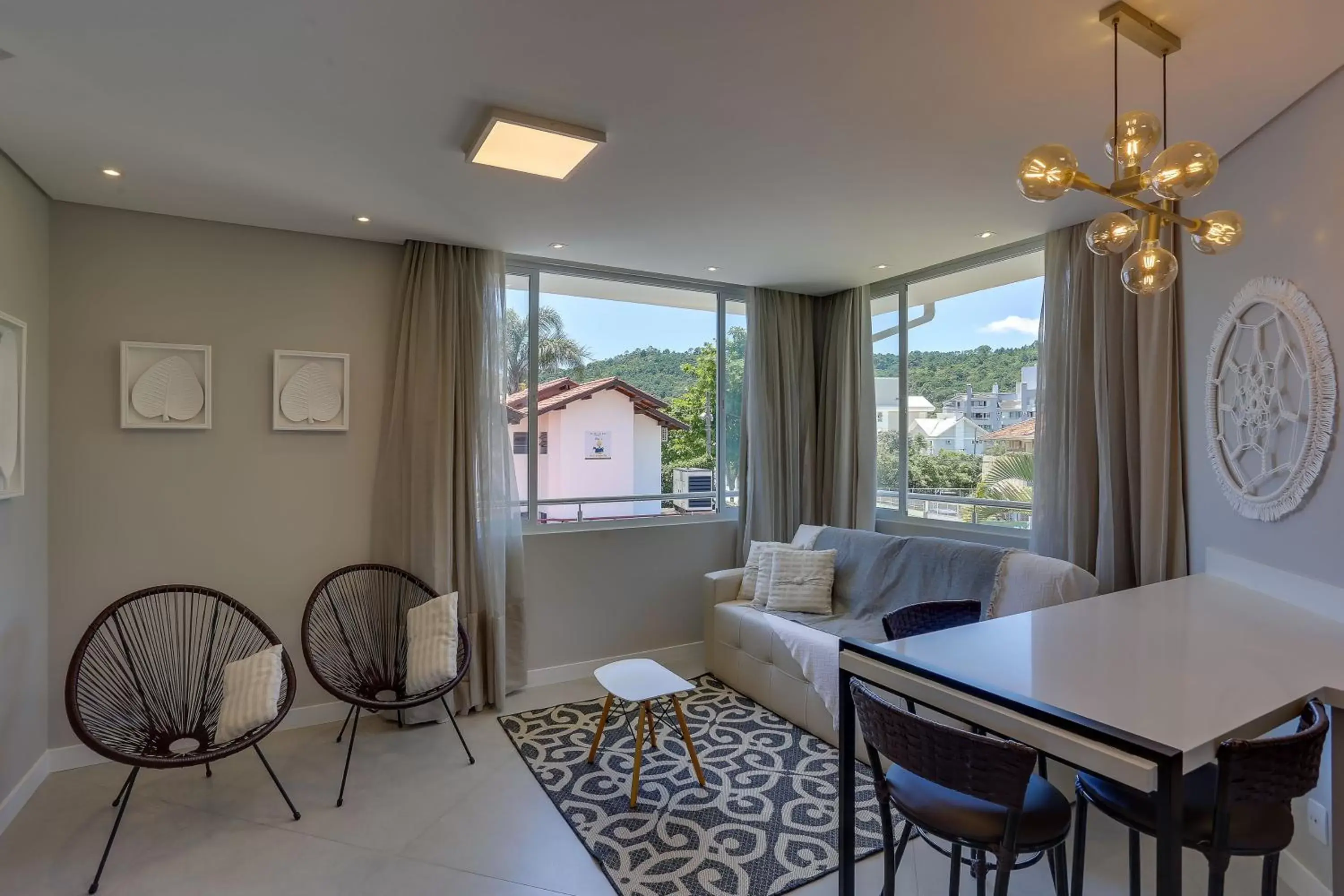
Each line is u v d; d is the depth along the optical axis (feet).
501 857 7.48
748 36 5.66
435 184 8.91
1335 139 6.49
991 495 12.58
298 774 9.36
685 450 14.79
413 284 11.49
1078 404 10.53
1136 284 5.86
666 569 14.28
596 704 11.87
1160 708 4.55
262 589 10.68
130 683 9.69
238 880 7.09
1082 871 5.74
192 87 6.43
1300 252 7.00
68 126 7.22
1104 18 5.40
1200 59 6.04
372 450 11.48
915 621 7.53
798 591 12.24
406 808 8.48
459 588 11.53
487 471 11.76
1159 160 4.95
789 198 9.50
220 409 10.40
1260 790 4.29
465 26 5.49
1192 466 9.09
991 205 9.77
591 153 7.80
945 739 4.58
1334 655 5.63
